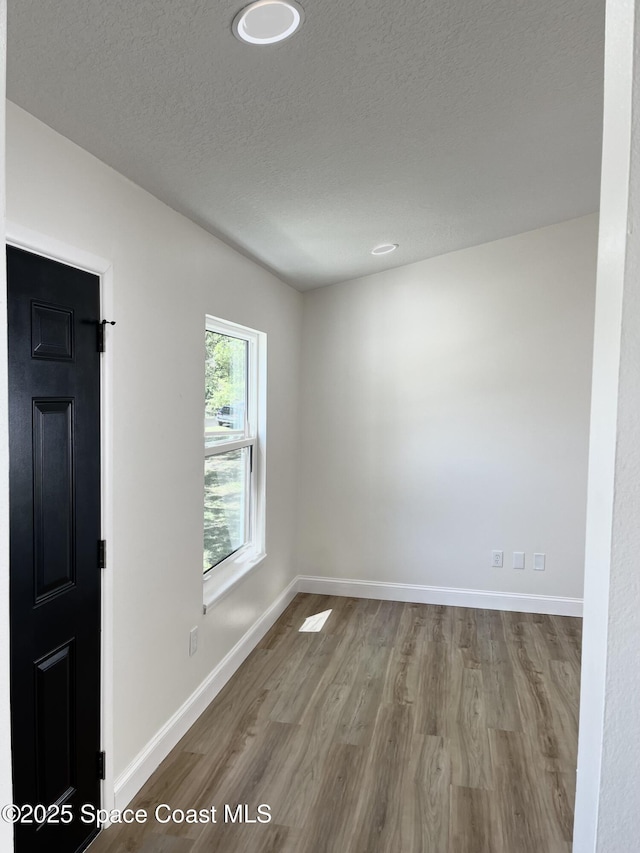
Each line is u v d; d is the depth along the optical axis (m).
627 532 0.63
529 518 4.10
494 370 4.10
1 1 0.61
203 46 1.35
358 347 4.34
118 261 1.98
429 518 4.27
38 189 1.58
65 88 1.45
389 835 1.96
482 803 2.12
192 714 2.63
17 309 1.52
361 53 1.49
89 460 1.85
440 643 3.56
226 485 3.28
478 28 1.46
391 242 3.48
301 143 1.97
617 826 0.66
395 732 2.58
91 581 1.89
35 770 1.65
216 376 3.13
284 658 3.34
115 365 1.97
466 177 2.62
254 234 2.85
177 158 1.92
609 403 0.66
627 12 0.62
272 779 2.25
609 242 0.67
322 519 4.46
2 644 0.62
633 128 0.60
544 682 3.06
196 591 2.67
